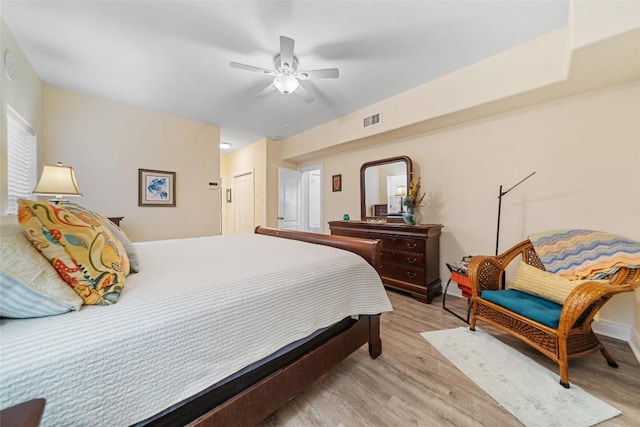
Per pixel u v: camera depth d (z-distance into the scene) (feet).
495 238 9.07
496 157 9.00
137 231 11.79
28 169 8.44
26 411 1.62
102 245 3.05
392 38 7.00
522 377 5.06
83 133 10.33
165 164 12.55
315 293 4.34
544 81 6.93
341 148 13.80
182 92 10.19
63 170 7.67
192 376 2.86
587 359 5.66
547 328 5.05
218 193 14.35
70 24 6.45
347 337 5.10
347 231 11.98
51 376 2.07
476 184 9.50
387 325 7.39
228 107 11.71
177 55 7.77
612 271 5.37
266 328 3.58
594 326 6.95
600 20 5.01
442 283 10.44
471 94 8.30
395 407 4.36
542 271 6.38
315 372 4.41
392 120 10.55
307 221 18.83
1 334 2.16
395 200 11.78
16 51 7.09
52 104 9.62
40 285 2.41
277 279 3.96
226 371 3.12
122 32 6.76
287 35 6.86
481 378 5.04
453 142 10.08
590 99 7.26
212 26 6.53
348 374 5.22
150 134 12.06
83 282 2.67
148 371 2.56
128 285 3.30
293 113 12.42
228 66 8.34
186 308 2.94
